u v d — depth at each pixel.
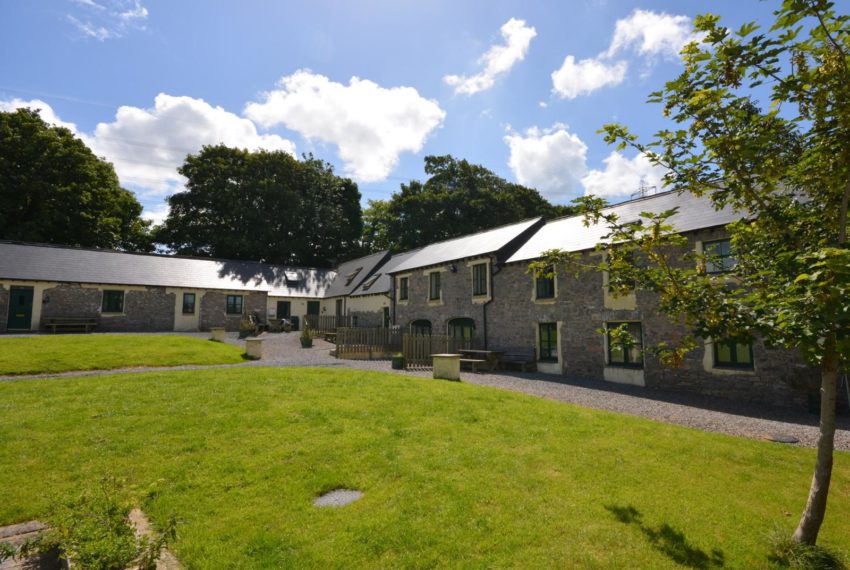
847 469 6.06
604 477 5.46
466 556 3.84
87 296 25.34
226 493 4.97
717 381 11.64
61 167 31.36
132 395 8.74
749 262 4.49
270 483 5.20
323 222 44.38
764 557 3.91
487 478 5.36
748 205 4.48
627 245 4.75
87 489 4.23
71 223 31.80
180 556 3.86
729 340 4.06
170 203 39.84
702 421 8.84
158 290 27.69
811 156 3.84
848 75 3.40
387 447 6.27
